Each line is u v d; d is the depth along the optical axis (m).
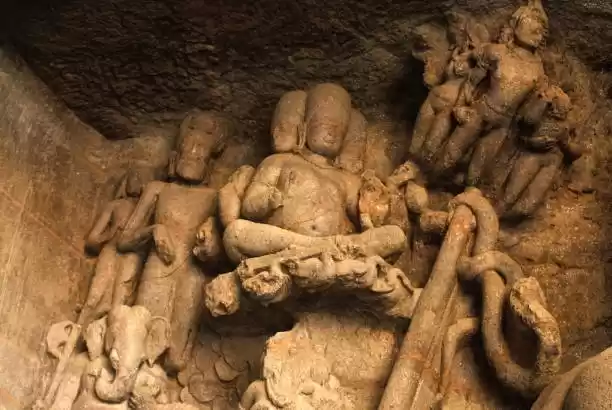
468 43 2.93
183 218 3.09
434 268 2.71
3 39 3.09
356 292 2.68
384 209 2.86
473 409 2.58
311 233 2.80
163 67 3.21
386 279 2.68
